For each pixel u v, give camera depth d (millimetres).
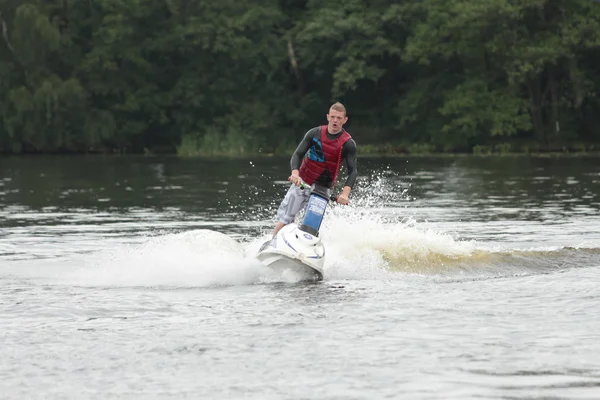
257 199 78375
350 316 27328
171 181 104812
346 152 39438
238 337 24500
